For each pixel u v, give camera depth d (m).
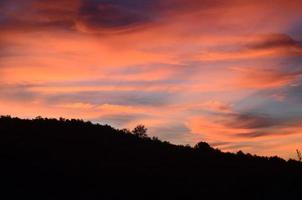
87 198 29.02
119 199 29.53
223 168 41.78
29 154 36.16
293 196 33.91
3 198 27.19
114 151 41.88
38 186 30.16
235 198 32.38
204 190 33.16
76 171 33.78
